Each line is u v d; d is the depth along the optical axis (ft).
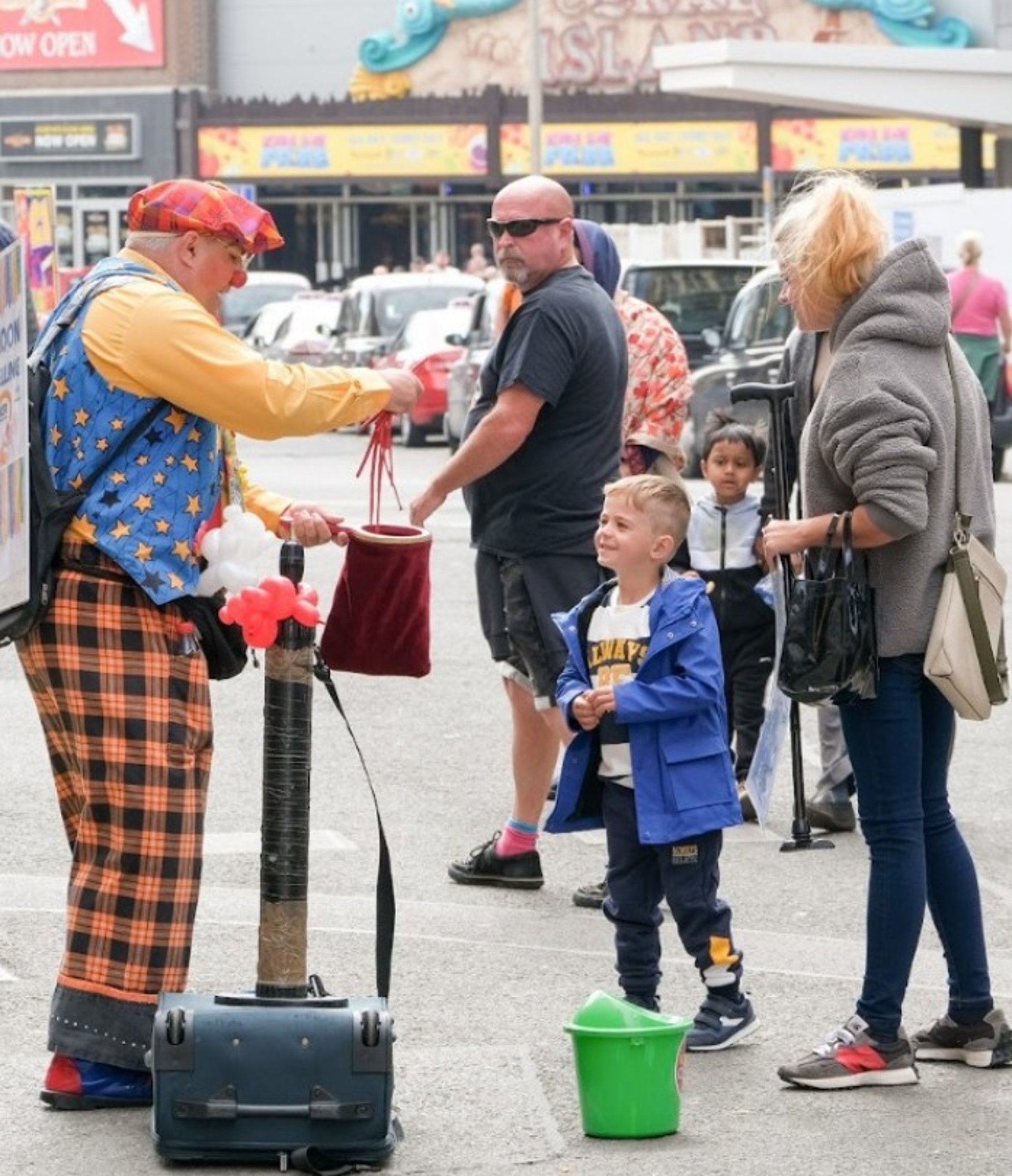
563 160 205.57
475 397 31.96
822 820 34.81
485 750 41.32
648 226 149.89
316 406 21.63
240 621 20.62
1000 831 35.27
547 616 30.27
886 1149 21.11
